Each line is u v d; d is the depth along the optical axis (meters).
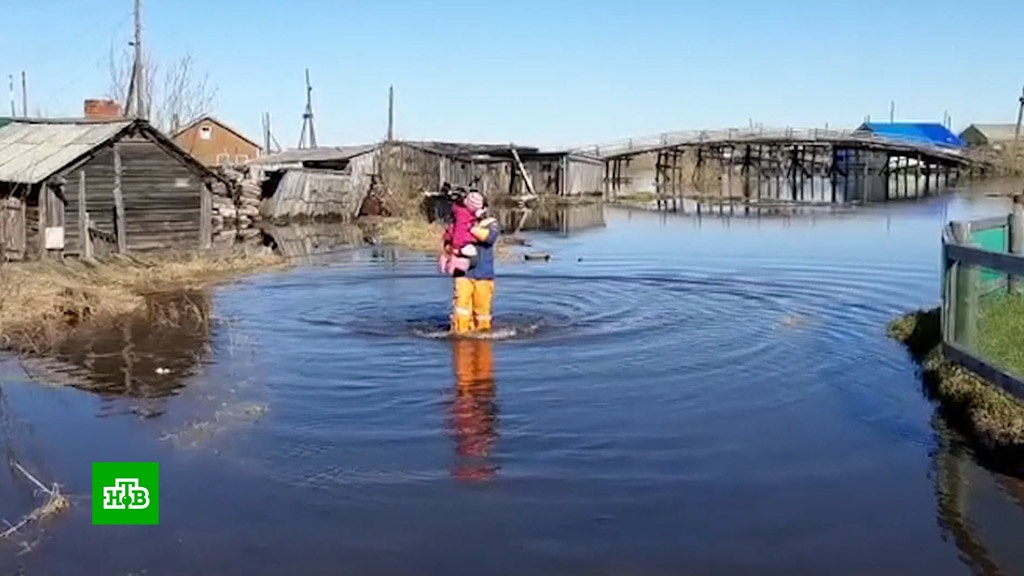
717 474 7.57
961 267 9.67
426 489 7.27
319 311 15.48
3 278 15.77
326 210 41.50
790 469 7.67
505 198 56.75
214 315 15.19
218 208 32.75
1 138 24.80
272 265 22.88
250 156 60.00
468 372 10.93
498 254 25.05
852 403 9.62
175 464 7.89
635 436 8.55
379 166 46.41
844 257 24.33
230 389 10.34
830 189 70.81
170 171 24.70
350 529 6.55
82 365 11.56
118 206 23.44
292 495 7.17
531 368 11.12
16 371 11.30
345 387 10.30
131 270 20.39
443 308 15.64
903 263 22.75
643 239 30.84
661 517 6.71
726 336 13.14
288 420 9.09
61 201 22.05
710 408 9.47
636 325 13.96
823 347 12.37
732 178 76.69
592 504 6.95
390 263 23.72
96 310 15.20
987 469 7.64
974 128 106.06
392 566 6.00
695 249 27.00
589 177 64.81
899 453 8.05
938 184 73.00
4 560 6.14
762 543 6.29
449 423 8.96
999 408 8.53
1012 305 10.89
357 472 7.64
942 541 6.30
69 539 6.45
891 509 6.84
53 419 9.29
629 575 5.85
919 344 12.19
